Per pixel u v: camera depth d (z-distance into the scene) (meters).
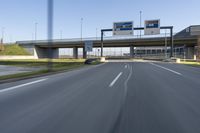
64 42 90.44
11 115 6.62
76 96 9.60
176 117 6.43
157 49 136.50
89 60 43.47
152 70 25.77
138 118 6.31
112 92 10.62
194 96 9.66
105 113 6.83
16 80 15.39
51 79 16.27
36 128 5.48
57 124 5.78
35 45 101.38
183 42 78.56
